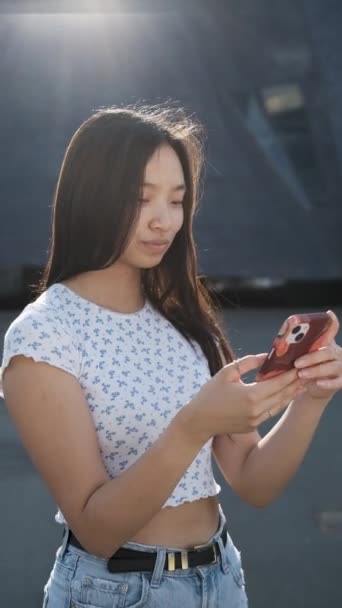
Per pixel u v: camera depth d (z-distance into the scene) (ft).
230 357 8.37
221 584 7.40
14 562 16.26
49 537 17.51
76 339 7.29
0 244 61.52
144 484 6.56
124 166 7.25
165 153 7.37
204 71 61.82
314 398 7.55
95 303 7.55
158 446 6.57
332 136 60.34
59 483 6.92
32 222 61.46
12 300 65.00
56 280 7.64
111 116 7.43
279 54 60.54
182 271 8.04
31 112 62.08
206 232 61.57
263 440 7.94
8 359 7.04
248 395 6.40
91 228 7.34
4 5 62.69
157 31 62.18
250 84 61.11
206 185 61.46
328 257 61.57
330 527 17.90
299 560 16.38
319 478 21.15
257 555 16.65
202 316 8.13
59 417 6.91
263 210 61.62
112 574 7.14
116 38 62.49
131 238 7.36
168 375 7.55
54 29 62.80
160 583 7.18
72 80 62.34
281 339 6.43
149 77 62.18
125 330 7.55
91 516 6.73
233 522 18.35
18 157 61.77
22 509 19.01
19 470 21.67
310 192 61.31
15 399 7.02
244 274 61.67
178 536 7.36
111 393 7.29
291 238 61.67
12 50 62.49
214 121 61.46
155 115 7.70
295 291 68.69
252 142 61.41
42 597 14.83
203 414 6.48
